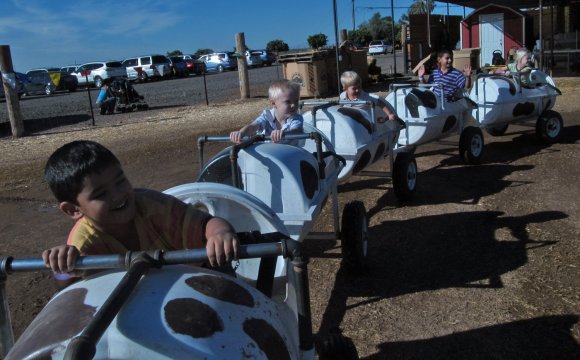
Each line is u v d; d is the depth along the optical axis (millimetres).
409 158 6637
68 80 34281
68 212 1979
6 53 14070
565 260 4785
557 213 6039
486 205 6484
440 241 5441
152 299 1604
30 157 11453
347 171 5688
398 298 4312
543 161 8547
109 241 2018
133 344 1479
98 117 18156
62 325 1553
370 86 22078
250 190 3750
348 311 4156
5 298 1977
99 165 1840
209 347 1534
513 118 9500
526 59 10086
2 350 2025
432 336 3736
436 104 7898
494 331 3746
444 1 24828
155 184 8391
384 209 6590
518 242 5273
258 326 1747
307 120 5898
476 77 9258
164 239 2080
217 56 45562
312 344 2047
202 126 14297
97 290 1672
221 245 1823
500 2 26125
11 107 14336
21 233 6434
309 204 3742
